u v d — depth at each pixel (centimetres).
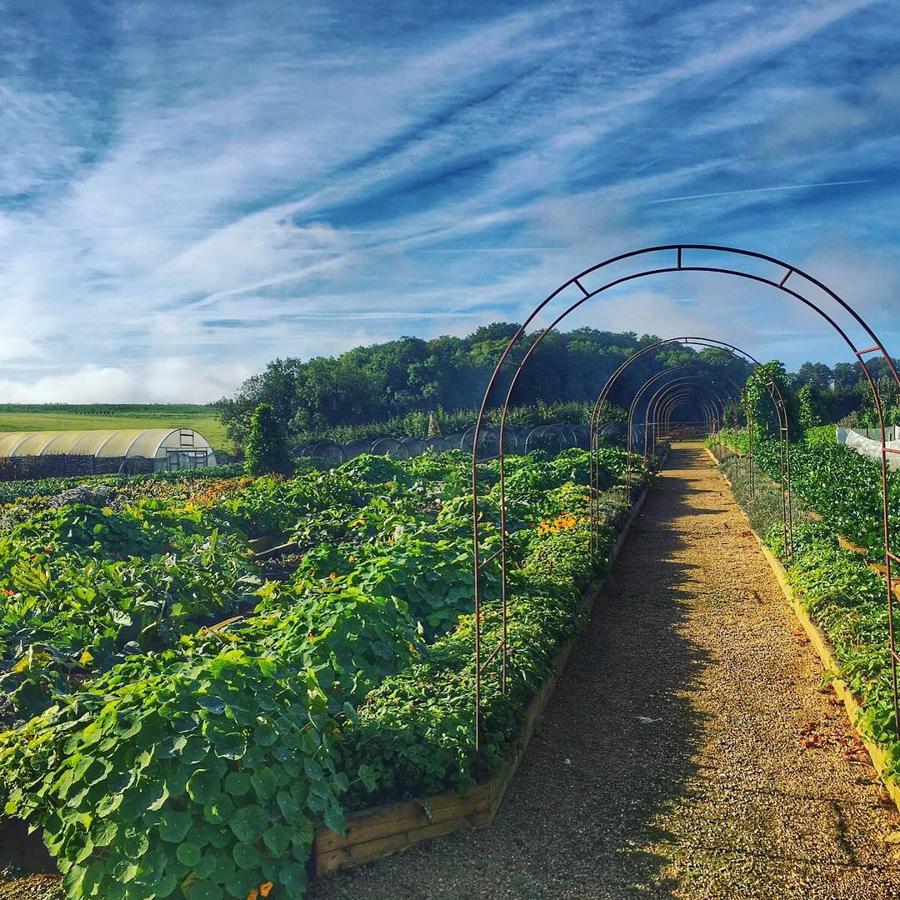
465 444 3394
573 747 556
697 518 1662
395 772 434
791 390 2569
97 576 798
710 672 706
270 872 354
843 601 744
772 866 409
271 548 1291
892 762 466
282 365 5628
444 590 733
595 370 6125
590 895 386
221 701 383
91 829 348
